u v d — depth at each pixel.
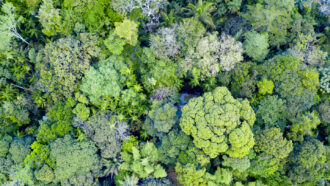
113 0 22.12
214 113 19.09
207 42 22.08
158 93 22.50
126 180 21.02
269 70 21.11
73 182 20.41
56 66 20.58
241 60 23.11
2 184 20.77
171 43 22.50
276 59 21.23
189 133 20.22
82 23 23.20
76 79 21.53
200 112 19.72
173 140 20.69
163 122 20.69
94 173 21.83
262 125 21.70
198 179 19.86
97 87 20.59
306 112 21.38
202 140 19.39
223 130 19.06
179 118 21.97
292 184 20.05
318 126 22.69
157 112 20.88
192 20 23.05
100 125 21.27
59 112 20.95
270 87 20.59
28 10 23.16
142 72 23.03
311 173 19.62
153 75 22.42
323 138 22.58
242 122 19.52
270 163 19.94
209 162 20.50
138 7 23.14
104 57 22.31
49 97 22.33
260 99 21.77
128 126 22.25
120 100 21.94
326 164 20.50
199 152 20.06
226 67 22.69
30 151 21.61
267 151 19.77
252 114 20.02
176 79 23.25
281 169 20.50
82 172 21.03
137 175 21.95
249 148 19.31
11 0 22.72
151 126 22.02
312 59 23.19
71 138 20.94
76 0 21.61
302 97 20.64
